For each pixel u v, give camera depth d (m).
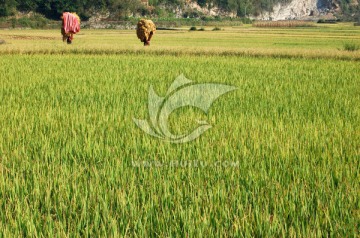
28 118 19.58
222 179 12.10
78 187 11.31
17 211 9.97
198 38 125.94
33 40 101.38
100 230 9.29
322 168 13.03
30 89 28.06
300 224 9.62
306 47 86.00
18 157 13.87
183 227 9.30
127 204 10.41
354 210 10.07
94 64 44.53
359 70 41.62
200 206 10.30
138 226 9.37
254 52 58.53
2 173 12.06
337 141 16.17
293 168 12.94
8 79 32.66
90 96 25.59
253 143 15.56
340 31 196.38
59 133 16.86
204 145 15.29
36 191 10.94
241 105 23.16
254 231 9.36
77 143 15.50
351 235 9.12
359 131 17.67
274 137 16.30
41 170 12.50
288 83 31.69
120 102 23.86
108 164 13.01
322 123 19.25
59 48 58.91
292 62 49.41
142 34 78.75
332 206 10.23
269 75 36.81
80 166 12.80
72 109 21.81
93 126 17.86
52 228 9.39
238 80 33.12
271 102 24.33
